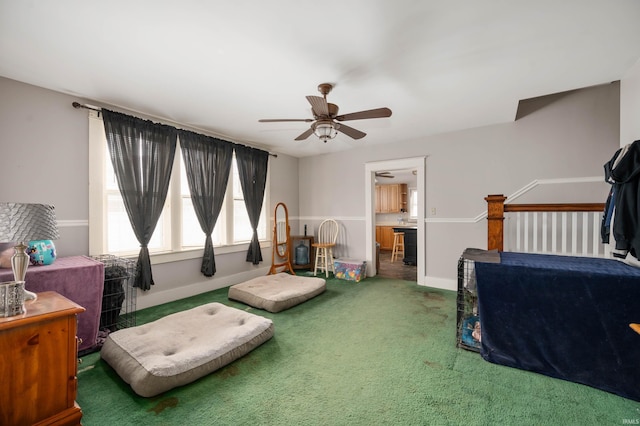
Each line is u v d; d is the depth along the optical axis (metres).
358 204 5.03
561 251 3.12
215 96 2.79
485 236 3.81
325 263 5.04
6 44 1.90
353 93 2.72
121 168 2.97
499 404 1.64
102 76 2.37
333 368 2.02
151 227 3.19
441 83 2.51
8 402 1.25
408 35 1.82
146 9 1.56
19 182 2.45
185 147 3.58
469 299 2.46
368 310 3.20
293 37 1.84
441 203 4.13
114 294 2.56
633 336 1.71
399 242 7.30
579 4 1.55
